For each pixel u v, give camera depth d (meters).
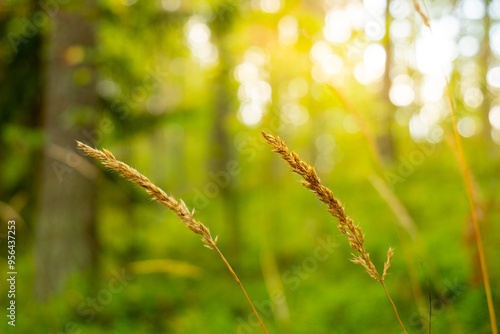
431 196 7.12
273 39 4.47
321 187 0.92
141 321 4.41
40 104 5.29
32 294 4.95
